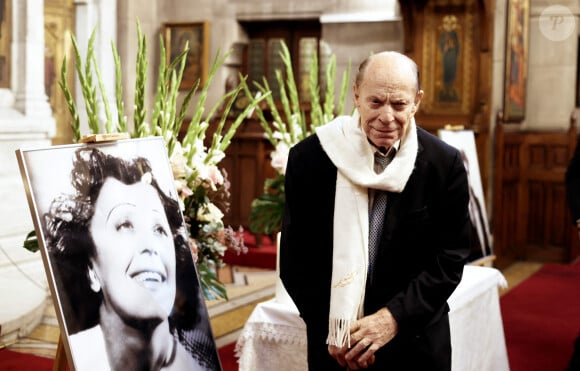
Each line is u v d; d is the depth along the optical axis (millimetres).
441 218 2576
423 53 8141
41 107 6734
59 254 2289
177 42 10273
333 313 2494
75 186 2422
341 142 2566
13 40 6617
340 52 9422
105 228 2477
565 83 8891
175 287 2695
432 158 2545
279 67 10156
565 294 7238
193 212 3762
